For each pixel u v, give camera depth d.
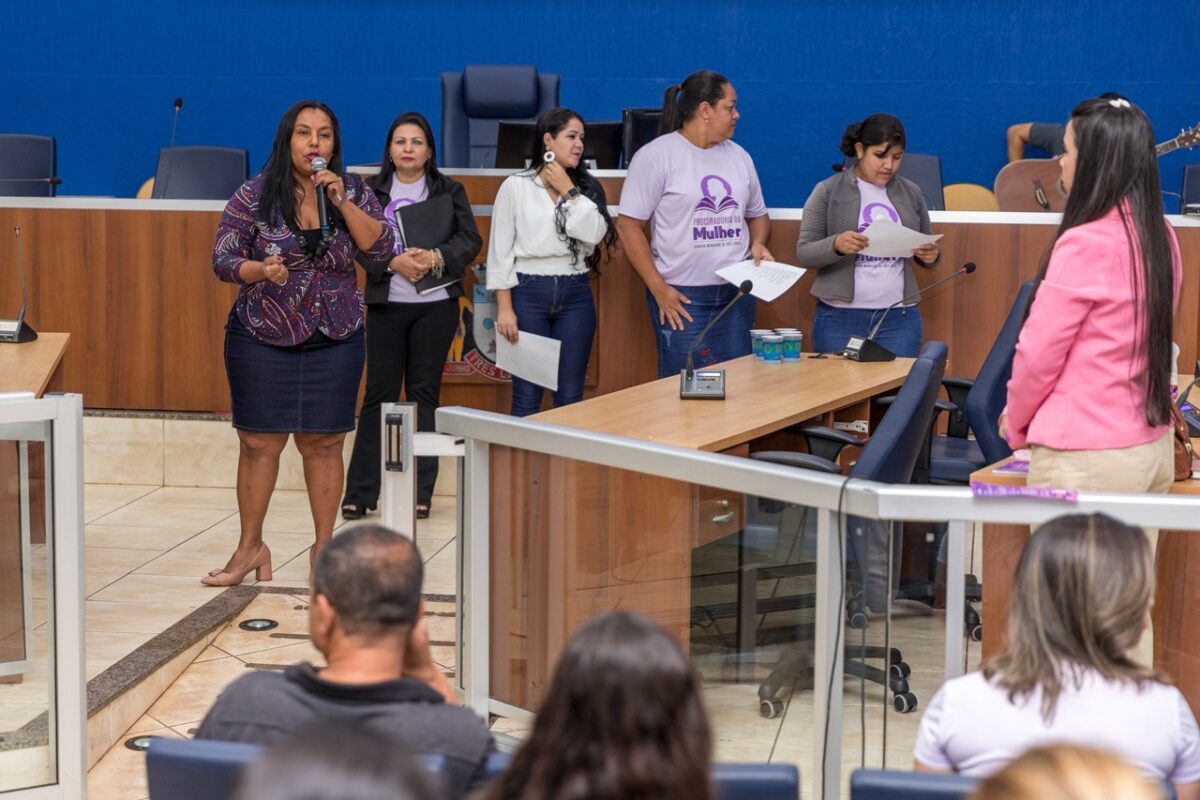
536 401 5.41
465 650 3.19
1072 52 8.04
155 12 8.40
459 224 5.30
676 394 4.27
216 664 4.03
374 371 5.36
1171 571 2.66
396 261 5.13
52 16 8.43
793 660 2.61
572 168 5.25
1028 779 1.11
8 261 5.87
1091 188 2.70
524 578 3.06
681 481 2.73
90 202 5.84
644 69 8.30
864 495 2.44
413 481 3.13
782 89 8.24
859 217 5.14
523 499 3.03
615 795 1.39
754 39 8.23
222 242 4.32
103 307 5.90
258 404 4.45
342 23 8.38
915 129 8.20
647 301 5.45
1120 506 2.37
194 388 5.94
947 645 2.45
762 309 5.73
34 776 3.08
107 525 5.40
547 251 5.20
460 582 3.20
